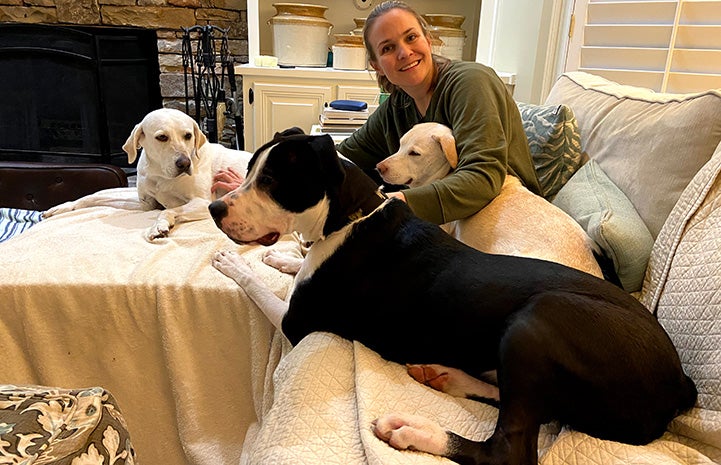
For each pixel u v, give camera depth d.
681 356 1.05
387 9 1.65
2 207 2.34
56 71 3.55
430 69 1.69
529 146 1.78
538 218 1.42
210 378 1.41
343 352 1.13
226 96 3.94
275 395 1.08
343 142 2.07
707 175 1.20
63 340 1.38
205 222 1.73
